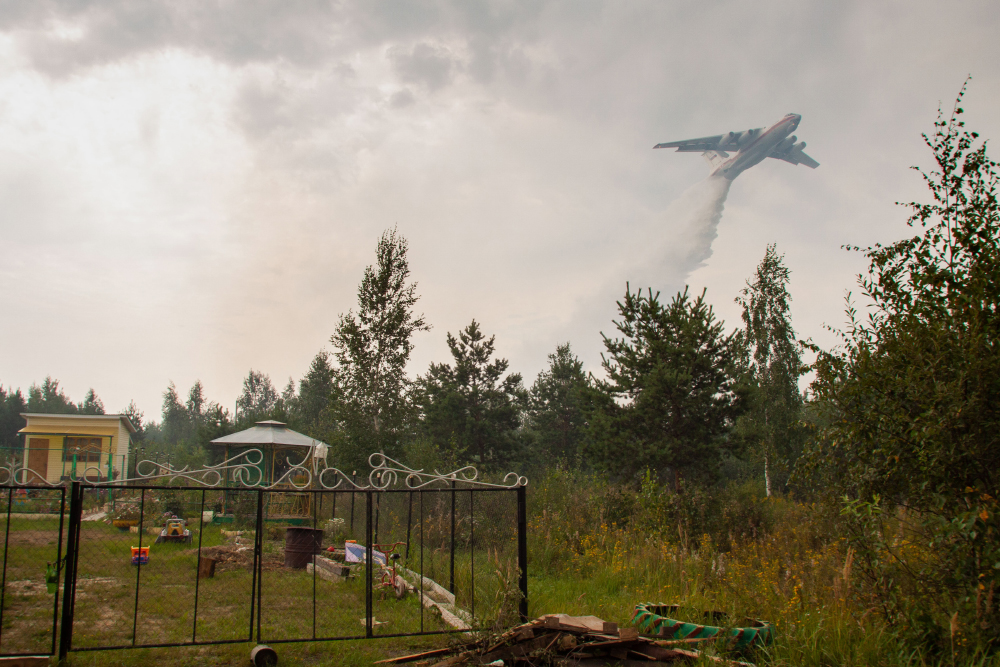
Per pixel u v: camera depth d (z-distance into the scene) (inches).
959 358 269.1
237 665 247.6
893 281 295.3
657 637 283.0
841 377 309.7
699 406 911.7
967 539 252.2
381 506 667.4
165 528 606.2
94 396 4160.9
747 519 661.9
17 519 740.0
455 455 956.6
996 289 258.7
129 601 353.1
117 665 242.8
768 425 1150.3
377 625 310.8
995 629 241.8
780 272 1277.1
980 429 260.8
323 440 1036.5
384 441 902.4
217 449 1740.9
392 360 941.2
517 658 252.1
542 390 1744.6
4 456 1171.3
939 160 289.1
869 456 300.2
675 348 919.0
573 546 513.3
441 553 485.4
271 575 448.1
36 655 239.9
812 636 262.1
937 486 273.0
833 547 361.1
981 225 272.5
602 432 968.3
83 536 625.3
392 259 963.3
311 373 2220.7
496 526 534.3
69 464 1278.3
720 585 365.7
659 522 583.8
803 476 340.2
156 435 4325.8
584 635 264.2
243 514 774.5
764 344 1256.8
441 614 325.7
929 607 262.5
